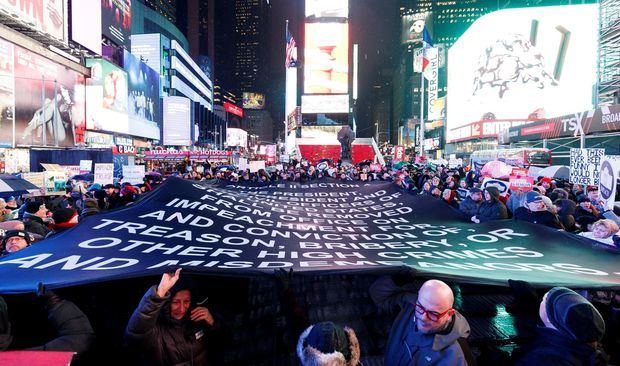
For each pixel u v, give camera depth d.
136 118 68.94
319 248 3.22
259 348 3.00
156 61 107.06
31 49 31.89
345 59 75.50
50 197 11.29
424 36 41.59
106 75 53.66
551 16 55.28
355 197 5.54
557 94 55.53
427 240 3.58
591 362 2.00
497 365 2.72
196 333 2.71
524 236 3.58
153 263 2.57
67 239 2.99
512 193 8.43
